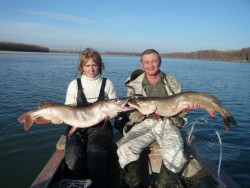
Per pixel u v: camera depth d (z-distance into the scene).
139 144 1.72
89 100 1.97
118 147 1.78
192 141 1.89
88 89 1.97
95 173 1.60
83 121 1.80
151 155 1.84
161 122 1.82
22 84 6.95
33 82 7.41
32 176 2.32
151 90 2.00
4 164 2.52
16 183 2.21
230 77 11.17
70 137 1.75
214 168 1.58
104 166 1.64
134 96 1.94
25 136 3.14
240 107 4.92
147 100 1.83
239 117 4.13
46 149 2.84
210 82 8.99
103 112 1.78
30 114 1.83
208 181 1.54
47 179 1.46
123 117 2.00
